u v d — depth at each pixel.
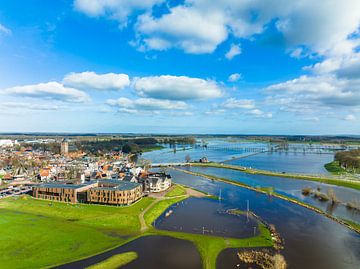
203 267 84.19
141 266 84.62
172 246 99.38
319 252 95.44
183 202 166.88
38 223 120.00
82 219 127.81
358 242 104.75
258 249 97.19
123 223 123.19
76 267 82.75
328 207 154.62
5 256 87.81
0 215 131.25
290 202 167.12
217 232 114.44
